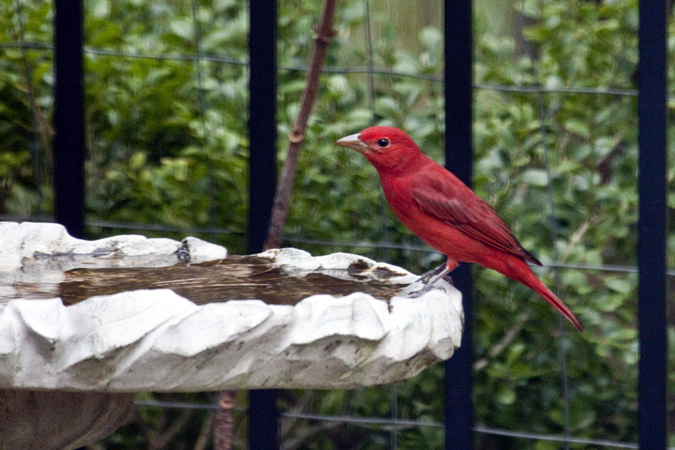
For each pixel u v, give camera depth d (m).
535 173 8.70
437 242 6.84
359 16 9.17
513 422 9.20
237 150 8.60
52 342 3.68
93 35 8.69
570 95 9.22
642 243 5.96
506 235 6.73
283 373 3.97
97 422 5.21
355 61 9.49
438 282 5.33
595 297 8.84
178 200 8.59
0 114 8.88
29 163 9.16
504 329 8.99
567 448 7.70
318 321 3.94
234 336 3.76
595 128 9.30
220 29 8.79
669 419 9.44
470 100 6.44
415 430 9.28
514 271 6.81
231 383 3.90
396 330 4.21
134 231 8.91
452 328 4.61
